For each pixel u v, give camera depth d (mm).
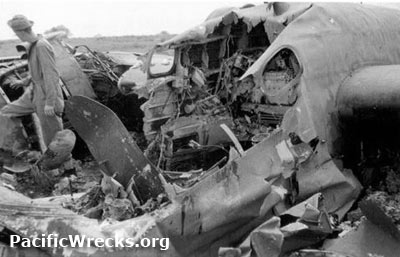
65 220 3977
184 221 4020
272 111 5727
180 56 6609
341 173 5234
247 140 6035
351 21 5902
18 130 7289
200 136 6367
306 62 5340
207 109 6543
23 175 6812
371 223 4234
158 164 6094
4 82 8078
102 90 8516
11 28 6754
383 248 4125
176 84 6520
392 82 5117
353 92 5312
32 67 6863
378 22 6219
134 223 3971
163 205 4121
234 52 6922
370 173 5570
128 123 8656
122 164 4578
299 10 6230
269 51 5645
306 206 4367
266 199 4469
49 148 6383
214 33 6758
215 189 4168
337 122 5430
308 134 5109
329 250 4242
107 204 4398
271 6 6500
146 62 6680
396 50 6352
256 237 3988
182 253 4094
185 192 4062
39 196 6355
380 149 5539
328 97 5391
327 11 5785
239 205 4219
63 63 8125
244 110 6207
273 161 4527
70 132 6434
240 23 6805
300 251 4223
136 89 6680
